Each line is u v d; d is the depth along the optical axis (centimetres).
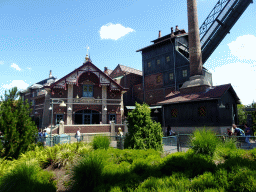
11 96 854
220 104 1652
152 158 636
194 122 1748
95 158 539
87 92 2683
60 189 531
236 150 660
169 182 425
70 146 894
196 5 2289
